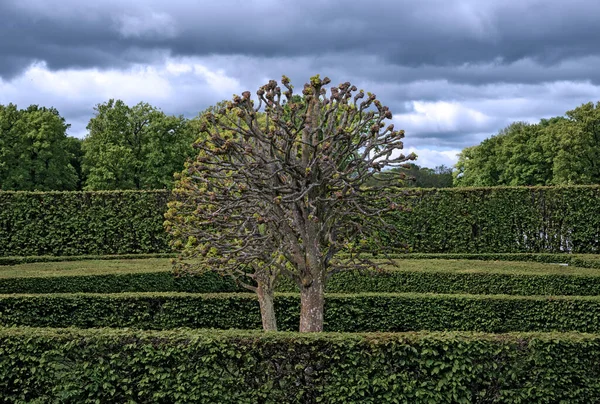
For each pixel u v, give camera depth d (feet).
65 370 25.68
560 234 75.20
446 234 75.77
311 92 28.14
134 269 53.98
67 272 51.72
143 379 25.18
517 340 25.18
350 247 31.19
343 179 28.27
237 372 25.05
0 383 25.76
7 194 73.51
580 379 25.20
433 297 41.32
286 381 24.88
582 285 49.85
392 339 25.07
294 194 28.63
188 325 41.47
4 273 51.16
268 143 28.60
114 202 74.18
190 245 33.17
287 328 41.04
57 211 74.02
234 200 29.55
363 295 41.39
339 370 24.91
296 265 31.07
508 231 75.56
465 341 24.93
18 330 26.45
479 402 24.99
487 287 51.85
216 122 28.96
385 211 29.96
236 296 41.73
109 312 41.34
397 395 24.68
